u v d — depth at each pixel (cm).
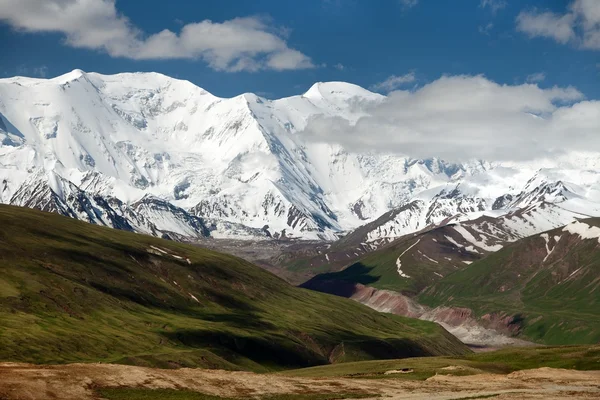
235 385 13525
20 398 10781
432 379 16575
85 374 12325
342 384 14938
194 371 14200
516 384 15612
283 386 14075
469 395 14100
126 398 11738
